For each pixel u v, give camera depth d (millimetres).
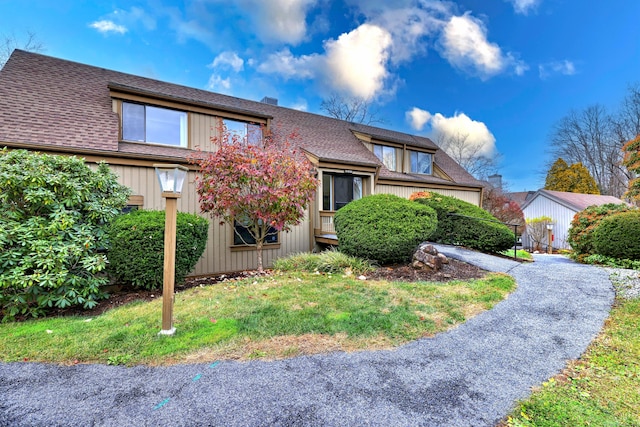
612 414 2332
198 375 2811
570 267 7340
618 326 3949
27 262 4391
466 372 2912
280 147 9141
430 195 10312
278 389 2602
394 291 5211
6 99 6723
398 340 3537
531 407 2406
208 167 6492
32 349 3281
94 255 5168
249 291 5297
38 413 2309
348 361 3074
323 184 10633
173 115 8273
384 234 6516
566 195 19656
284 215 6746
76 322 4133
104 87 8367
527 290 5441
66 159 5219
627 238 7375
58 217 4766
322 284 5660
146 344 3371
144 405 2396
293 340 3500
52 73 8055
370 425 2189
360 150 12383
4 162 4719
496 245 8672
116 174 6246
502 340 3582
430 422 2225
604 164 24078
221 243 7938
